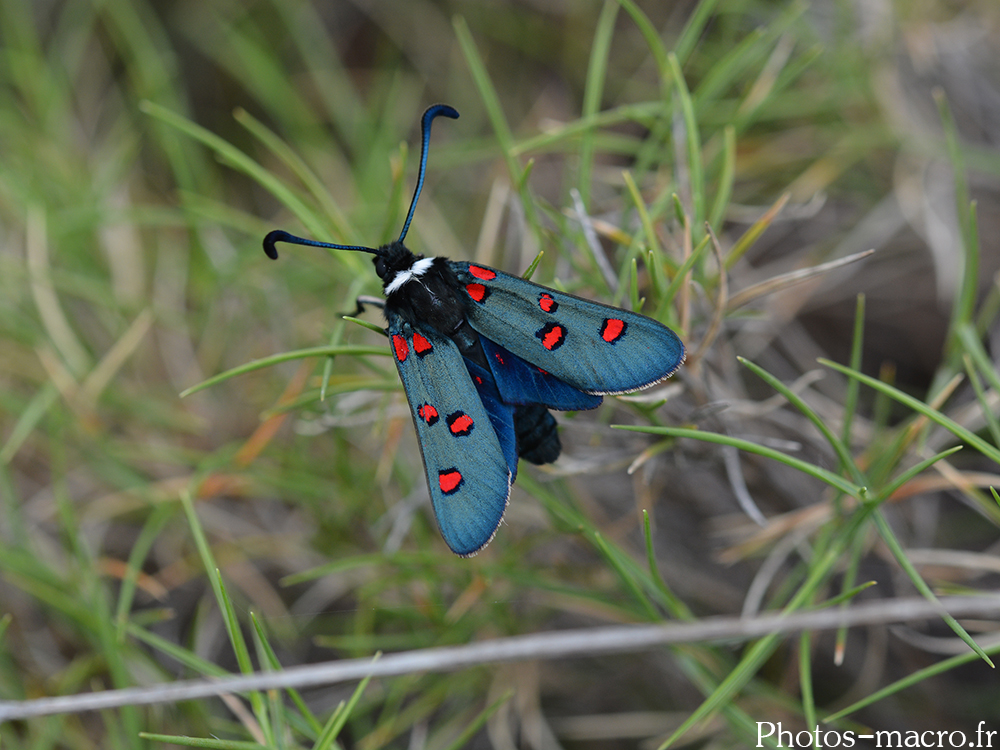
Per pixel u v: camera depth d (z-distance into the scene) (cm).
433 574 15
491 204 16
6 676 16
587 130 15
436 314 14
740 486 14
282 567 16
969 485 15
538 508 16
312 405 15
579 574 16
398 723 15
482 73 15
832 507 15
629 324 14
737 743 15
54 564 16
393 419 15
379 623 16
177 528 16
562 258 15
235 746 13
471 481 14
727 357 15
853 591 14
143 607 16
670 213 15
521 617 16
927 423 14
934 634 16
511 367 14
